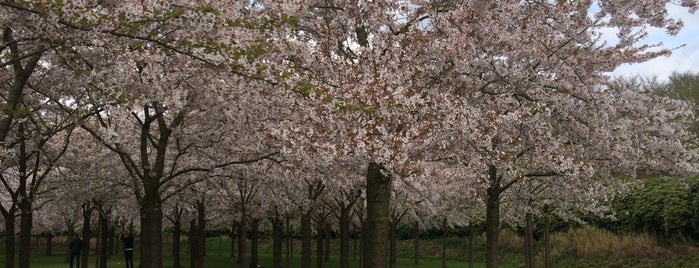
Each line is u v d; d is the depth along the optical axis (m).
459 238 33.25
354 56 9.89
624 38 10.08
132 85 7.96
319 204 20.11
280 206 16.75
